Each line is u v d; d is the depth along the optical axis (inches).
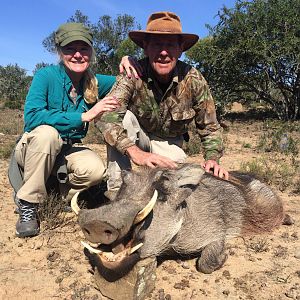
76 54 66.3
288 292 52.6
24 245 63.9
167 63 66.1
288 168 111.3
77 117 64.6
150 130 76.2
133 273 49.1
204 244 62.6
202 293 52.7
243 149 148.7
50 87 68.3
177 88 69.8
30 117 66.2
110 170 73.0
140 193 53.1
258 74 288.2
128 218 45.6
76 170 71.4
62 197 75.2
